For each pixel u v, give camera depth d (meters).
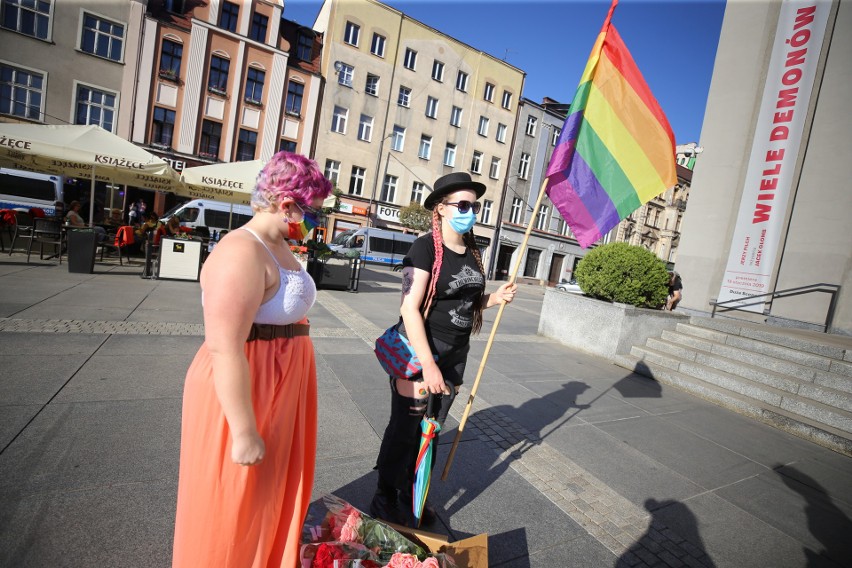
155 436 2.68
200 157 20.88
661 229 40.16
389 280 14.93
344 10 24.17
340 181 25.28
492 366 5.54
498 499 2.61
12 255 9.71
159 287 7.77
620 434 3.83
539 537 2.30
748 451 3.82
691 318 7.00
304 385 1.57
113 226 13.04
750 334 6.11
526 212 32.53
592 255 7.21
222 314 1.19
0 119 17.52
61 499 2.02
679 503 2.82
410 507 2.31
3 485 2.06
